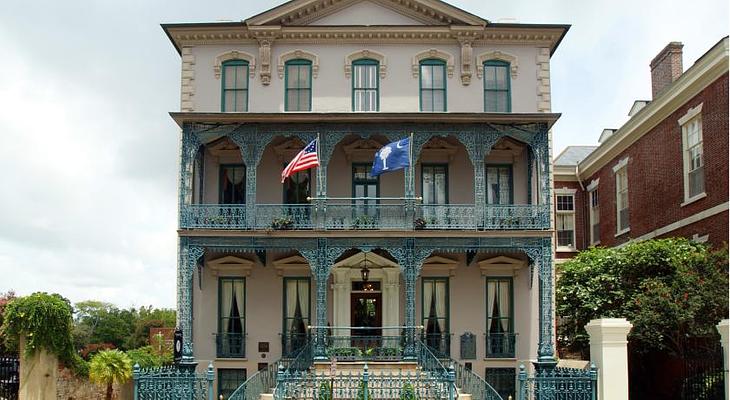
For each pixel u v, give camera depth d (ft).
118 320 288.10
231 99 93.20
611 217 123.24
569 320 94.94
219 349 91.20
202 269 92.73
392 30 92.68
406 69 93.45
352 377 65.72
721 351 68.74
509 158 94.58
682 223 95.04
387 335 91.35
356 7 94.38
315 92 92.94
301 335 91.81
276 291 92.79
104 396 95.25
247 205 86.48
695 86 90.27
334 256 85.81
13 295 119.96
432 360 78.69
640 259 88.53
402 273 85.46
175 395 67.77
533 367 90.33
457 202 93.61
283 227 85.97
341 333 91.15
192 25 92.38
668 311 77.87
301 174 94.02
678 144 96.48
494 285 93.25
